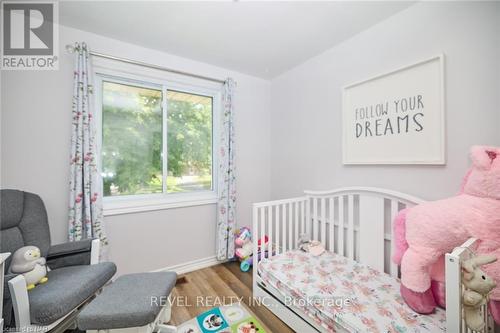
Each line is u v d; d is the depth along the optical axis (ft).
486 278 2.54
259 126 9.14
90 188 5.70
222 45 6.61
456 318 2.57
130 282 4.33
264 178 9.30
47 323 3.55
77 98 5.53
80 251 4.99
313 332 4.17
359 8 4.97
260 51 6.98
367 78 5.59
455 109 4.27
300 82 7.84
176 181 7.73
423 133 4.64
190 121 7.98
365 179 5.78
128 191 6.86
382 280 4.73
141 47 6.68
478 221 3.26
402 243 4.05
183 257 7.48
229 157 7.93
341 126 6.40
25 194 4.97
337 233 6.55
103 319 3.39
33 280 3.92
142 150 7.07
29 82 5.27
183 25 5.65
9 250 4.37
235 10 5.08
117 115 6.66
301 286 4.53
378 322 3.49
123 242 6.49
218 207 7.85
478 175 3.44
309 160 7.52
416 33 4.77
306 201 6.89
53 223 5.55
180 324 4.88
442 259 3.72
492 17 3.86
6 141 5.05
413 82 4.79
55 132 5.55
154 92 7.26
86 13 5.19
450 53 4.32
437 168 4.51
